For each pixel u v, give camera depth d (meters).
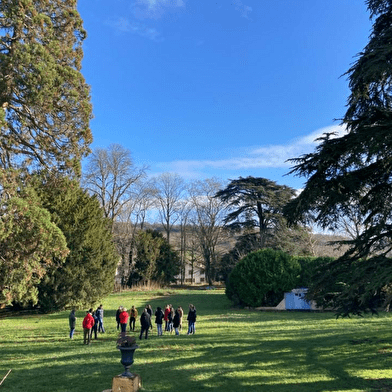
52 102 19.50
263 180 51.00
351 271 10.99
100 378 11.09
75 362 13.23
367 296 9.61
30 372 12.01
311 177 11.26
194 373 11.44
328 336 17.42
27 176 21.52
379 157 10.85
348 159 10.59
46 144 21.09
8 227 17.81
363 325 21.52
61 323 26.08
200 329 21.34
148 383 10.47
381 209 11.88
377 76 10.24
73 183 22.39
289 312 32.41
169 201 72.12
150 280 62.44
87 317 17.41
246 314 30.78
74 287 33.72
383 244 11.43
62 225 33.28
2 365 13.11
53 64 19.16
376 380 10.36
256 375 11.18
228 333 19.38
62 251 20.06
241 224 50.94
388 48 9.95
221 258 65.38
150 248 62.56
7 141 20.62
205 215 67.94
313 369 11.75
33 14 18.78
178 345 15.77
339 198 11.24
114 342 17.72
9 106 19.41
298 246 47.09
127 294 48.53
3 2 18.11
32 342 18.25
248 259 36.16
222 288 63.00
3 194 18.08
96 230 35.62
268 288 34.22
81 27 21.83
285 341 16.42
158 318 19.03
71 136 21.34
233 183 51.03
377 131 9.88
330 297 11.70
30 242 18.80
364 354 13.28
